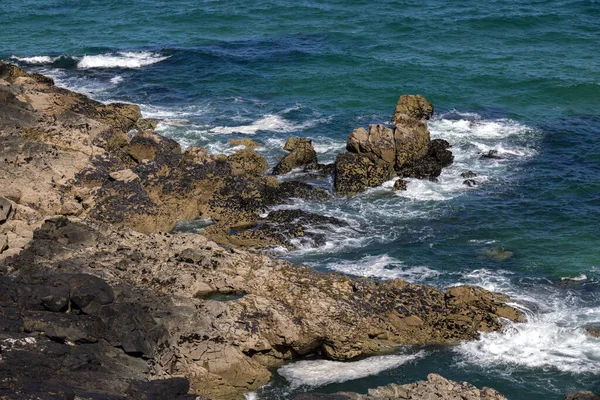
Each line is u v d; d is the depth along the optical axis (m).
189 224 51.97
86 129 57.09
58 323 35.47
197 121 66.75
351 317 40.44
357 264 47.31
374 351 40.34
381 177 56.69
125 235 45.53
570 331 40.88
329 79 74.56
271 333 39.47
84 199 50.78
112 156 54.88
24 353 33.31
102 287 37.41
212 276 42.41
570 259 47.44
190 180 53.03
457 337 40.84
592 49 80.81
